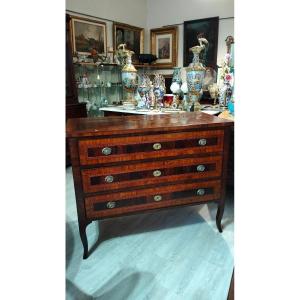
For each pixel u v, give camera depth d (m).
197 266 1.51
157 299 1.29
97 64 3.59
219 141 1.61
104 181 1.45
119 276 1.44
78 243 1.74
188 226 1.92
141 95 2.58
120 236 1.81
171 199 1.61
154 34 4.71
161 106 2.55
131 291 1.34
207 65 4.21
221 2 4.00
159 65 4.70
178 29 4.46
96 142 1.38
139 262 1.55
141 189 1.53
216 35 4.09
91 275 1.45
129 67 2.64
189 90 2.35
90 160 1.40
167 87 3.49
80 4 3.64
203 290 1.34
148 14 4.74
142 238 1.79
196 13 4.25
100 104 3.64
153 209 1.59
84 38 3.75
